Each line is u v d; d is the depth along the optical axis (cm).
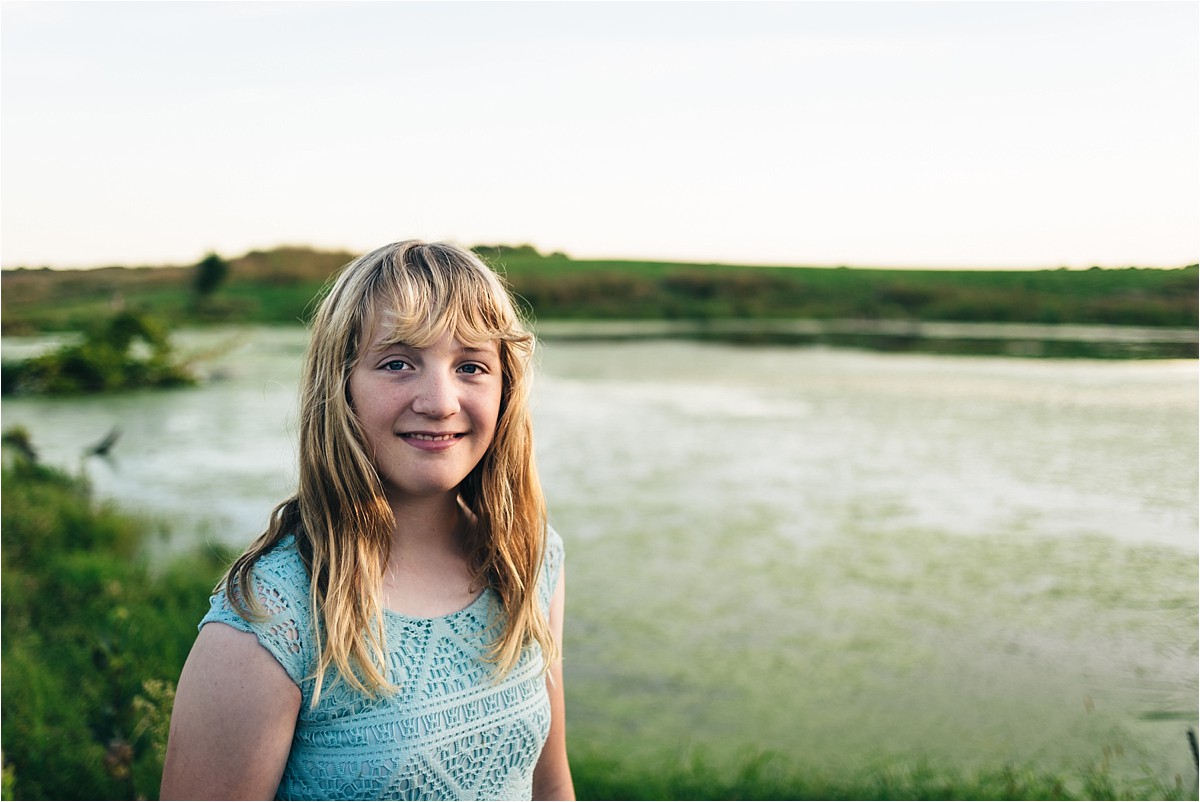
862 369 2247
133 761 324
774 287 5594
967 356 2472
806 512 941
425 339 139
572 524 909
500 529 157
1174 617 630
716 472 1132
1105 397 1523
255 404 1770
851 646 603
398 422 142
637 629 641
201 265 4091
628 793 391
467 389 146
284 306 4234
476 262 151
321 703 138
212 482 1081
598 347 3109
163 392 1950
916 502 967
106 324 2158
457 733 146
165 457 1239
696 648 603
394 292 141
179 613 549
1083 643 592
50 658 466
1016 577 725
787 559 792
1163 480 1010
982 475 1068
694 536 863
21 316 2733
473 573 158
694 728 483
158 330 2106
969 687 530
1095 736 464
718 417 1541
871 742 462
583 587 730
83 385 1980
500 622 155
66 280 2875
